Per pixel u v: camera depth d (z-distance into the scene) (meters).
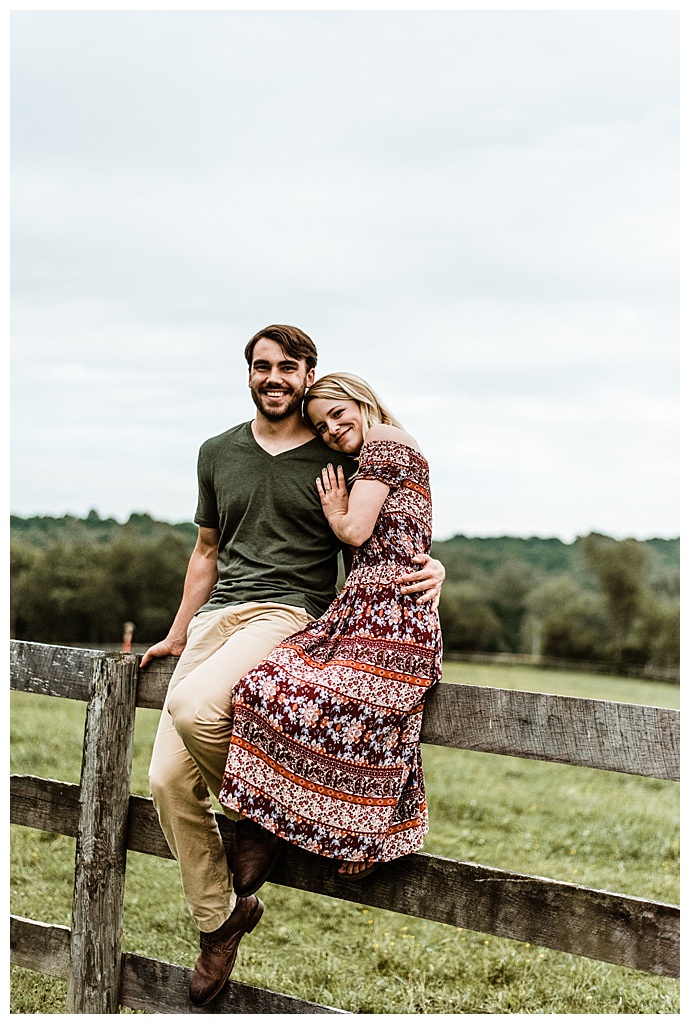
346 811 2.86
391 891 3.05
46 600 42.66
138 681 3.52
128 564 44.00
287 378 3.24
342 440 3.25
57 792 3.66
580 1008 4.36
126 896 5.55
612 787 9.12
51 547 44.38
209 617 3.23
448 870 2.98
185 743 2.96
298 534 3.26
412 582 3.03
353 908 5.64
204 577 3.52
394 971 4.75
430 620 3.03
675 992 4.50
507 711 2.91
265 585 3.20
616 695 23.84
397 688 2.93
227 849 3.30
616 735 2.75
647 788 9.15
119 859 3.44
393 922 5.42
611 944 2.76
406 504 3.09
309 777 2.84
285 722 2.82
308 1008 3.16
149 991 3.40
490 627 56.84
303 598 3.19
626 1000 4.45
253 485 3.27
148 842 3.43
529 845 6.87
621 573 55.06
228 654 3.02
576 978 4.67
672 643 52.34
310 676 2.90
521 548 66.88
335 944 5.08
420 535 3.10
